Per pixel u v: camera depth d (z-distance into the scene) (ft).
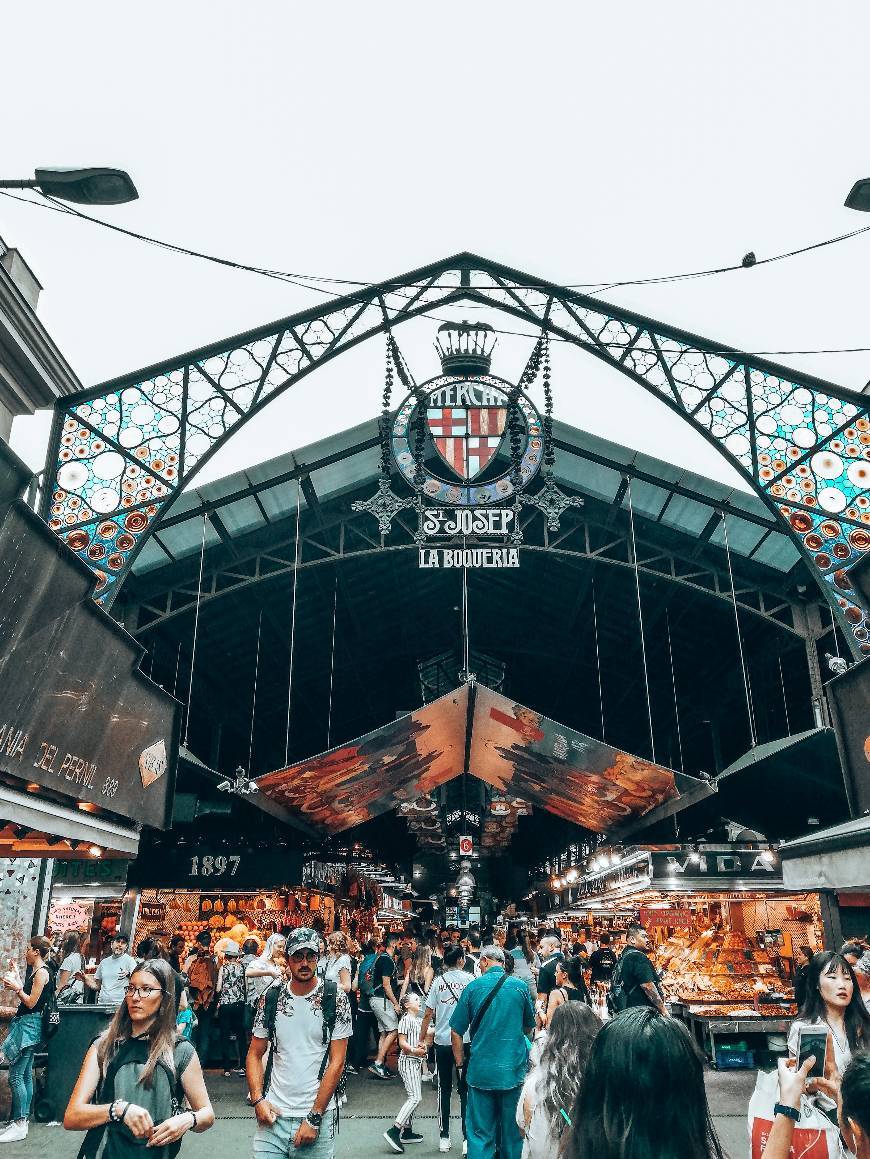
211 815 62.49
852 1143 5.97
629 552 56.90
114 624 22.61
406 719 40.86
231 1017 39.32
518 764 51.11
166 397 35.76
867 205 25.93
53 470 34.19
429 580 71.41
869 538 34.45
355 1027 40.29
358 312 38.34
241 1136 24.99
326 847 75.31
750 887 49.42
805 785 47.24
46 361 32.83
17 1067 24.12
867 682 26.99
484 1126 16.65
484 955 18.95
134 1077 10.58
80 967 34.19
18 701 19.45
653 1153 5.27
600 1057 5.65
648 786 43.32
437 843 100.63
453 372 42.19
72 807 23.52
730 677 69.82
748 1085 33.71
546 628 76.69
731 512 50.01
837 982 11.65
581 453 51.31
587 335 38.68
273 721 88.12
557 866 119.75
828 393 36.50
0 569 16.98
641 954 24.66
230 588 53.31
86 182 23.50
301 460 50.60
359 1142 25.16
